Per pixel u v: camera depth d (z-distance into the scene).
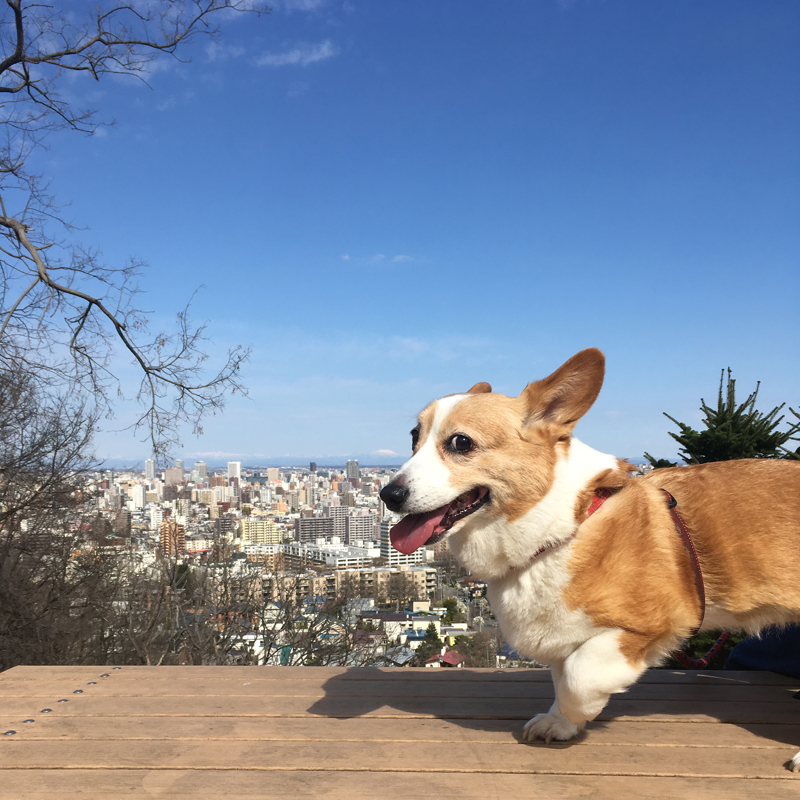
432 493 0.76
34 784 0.75
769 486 0.78
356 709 0.92
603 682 0.73
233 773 0.77
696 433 1.61
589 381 0.78
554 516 0.75
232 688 1.00
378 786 0.74
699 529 0.78
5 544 3.46
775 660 1.02
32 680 1.04
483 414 0.78
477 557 0.79
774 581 0.76
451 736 0.84
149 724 0.88
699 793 0.72
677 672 1.03
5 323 2.73
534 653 0.79
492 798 0.71
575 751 0.80
